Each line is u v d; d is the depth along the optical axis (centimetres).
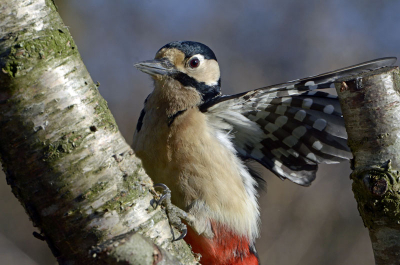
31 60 508
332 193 1927
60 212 520
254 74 2236
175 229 644
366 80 621
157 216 574
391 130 611
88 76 548
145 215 559
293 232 1875
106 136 543
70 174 519
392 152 608
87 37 2191
